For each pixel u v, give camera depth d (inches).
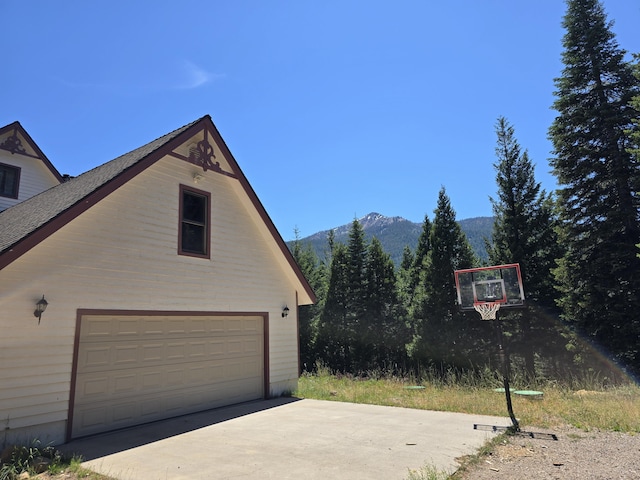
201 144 401.4
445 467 202.7
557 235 734.5
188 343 368.5
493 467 203.8
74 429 275.6
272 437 273.1
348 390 487.8
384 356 988.6
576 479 184.5
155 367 336.8
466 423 303.0
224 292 408.8
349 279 1077.1
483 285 357.1
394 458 220.4
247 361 427.5
